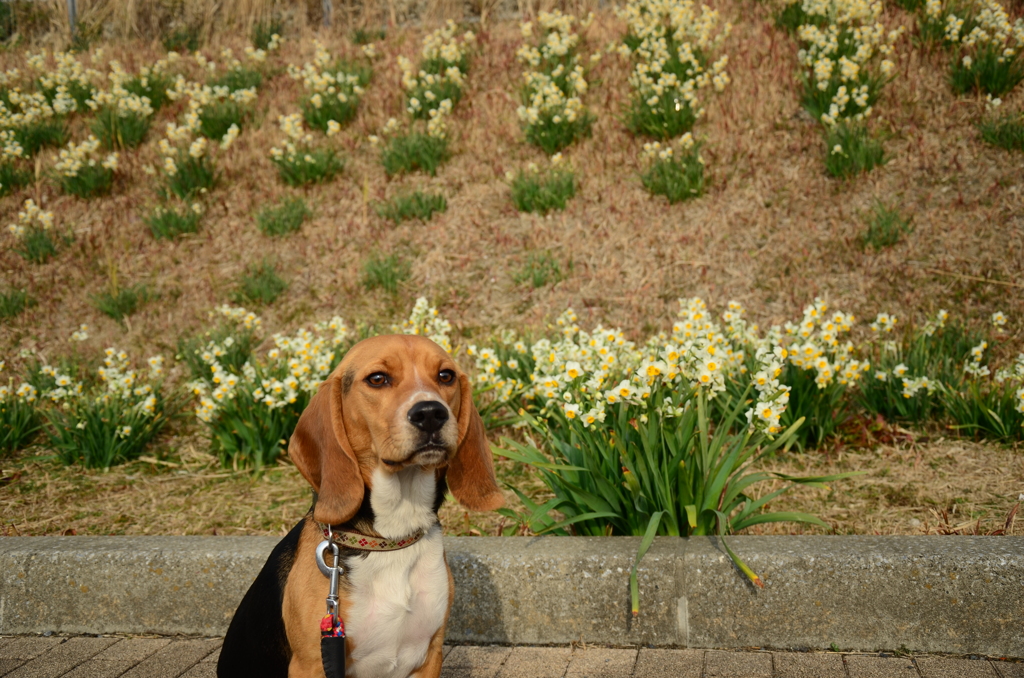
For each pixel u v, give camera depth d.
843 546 3.13
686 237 7.37
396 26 12.03
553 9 11.32
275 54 11.62
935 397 5.14
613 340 4.22
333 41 11.66
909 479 4.36
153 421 5.68
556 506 3.50
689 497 3.38
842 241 7.01
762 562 3.11
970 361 5.47
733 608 3.15
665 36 9.72
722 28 9.99
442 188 8.48
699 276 7.02
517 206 7.97
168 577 3.48
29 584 3.55
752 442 3.97
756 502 3.53
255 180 8.95
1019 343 5.81
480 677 3.00
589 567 3.24
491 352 5.14
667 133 8.31
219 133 9.52
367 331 6.62
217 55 11.89
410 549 2.33
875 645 3.06
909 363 5.29
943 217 7.01
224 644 2.71
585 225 7.74
